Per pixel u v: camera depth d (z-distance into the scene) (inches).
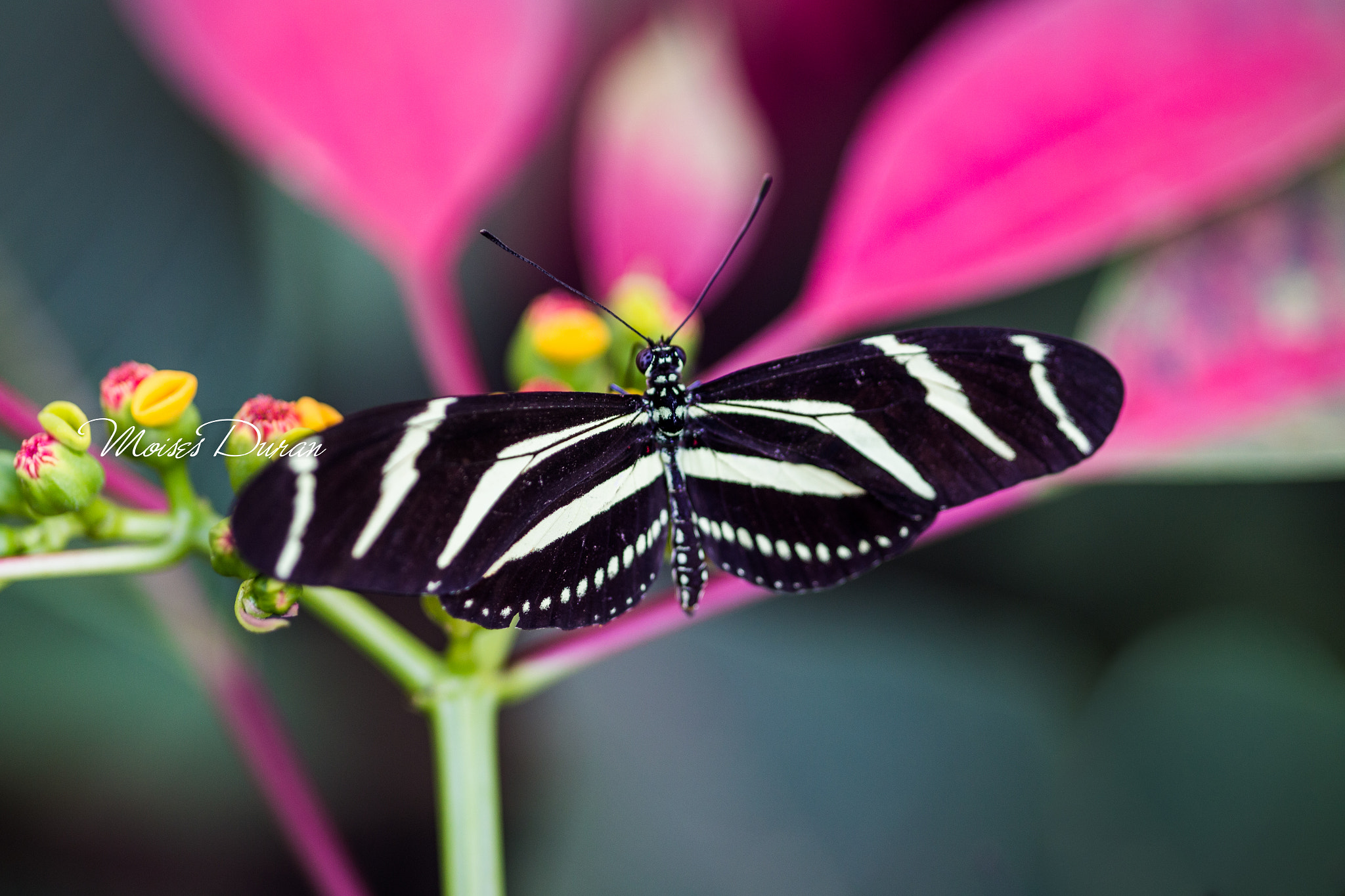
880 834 13.6
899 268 13.3
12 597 13.6
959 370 12.8
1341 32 13.1
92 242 14.0
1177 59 13.2
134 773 13.6
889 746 13.8
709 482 12.9
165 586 13.6
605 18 14.4
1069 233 13.2
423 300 13.3
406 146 13.3
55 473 12.3
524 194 14.4
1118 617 13.9
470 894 12.4
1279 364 13.4
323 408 12.5
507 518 12.5
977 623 14.1
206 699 13.7
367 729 13.9
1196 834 13.5
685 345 13.4
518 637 13.9
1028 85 13.3
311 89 13.3
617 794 13.7
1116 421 12.6
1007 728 13.8
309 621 13.9
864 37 14.3
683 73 13.8
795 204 14.5
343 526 12.0
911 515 12.9
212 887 13.6
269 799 13.2
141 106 14.2
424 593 12.2
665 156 13.8
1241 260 13.6
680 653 14.0
